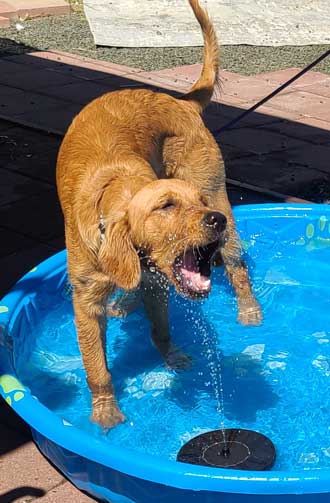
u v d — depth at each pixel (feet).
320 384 7.20
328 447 6.57
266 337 7.80
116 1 21.44
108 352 7.66
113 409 6.86
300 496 5.61
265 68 15.81
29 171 10.55
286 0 22.08
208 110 12.80
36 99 13.62
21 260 8.71
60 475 6.28
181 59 16.53
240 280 7.98
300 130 11.91
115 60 16.42
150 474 5.67
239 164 10.69
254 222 9.00
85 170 6.67
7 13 19.90
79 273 6.50
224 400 7.07
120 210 6.16
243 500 5.64
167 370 7.43
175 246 5.92
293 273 8.70
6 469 6.32
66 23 19.83
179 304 8.27
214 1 21.67
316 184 10.13
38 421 6.06
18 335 7.44
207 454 6.47
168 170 7.57
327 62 16.31
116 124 7.20
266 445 6.55
